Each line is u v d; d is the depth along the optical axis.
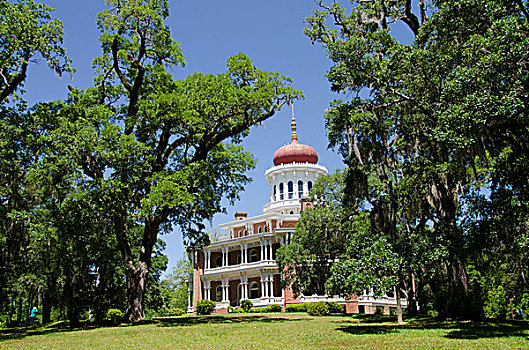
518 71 16.89
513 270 28.89
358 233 34.22
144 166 25.75
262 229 63.53
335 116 23.95
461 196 24.59
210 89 26.64
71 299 31.38
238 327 21.94
